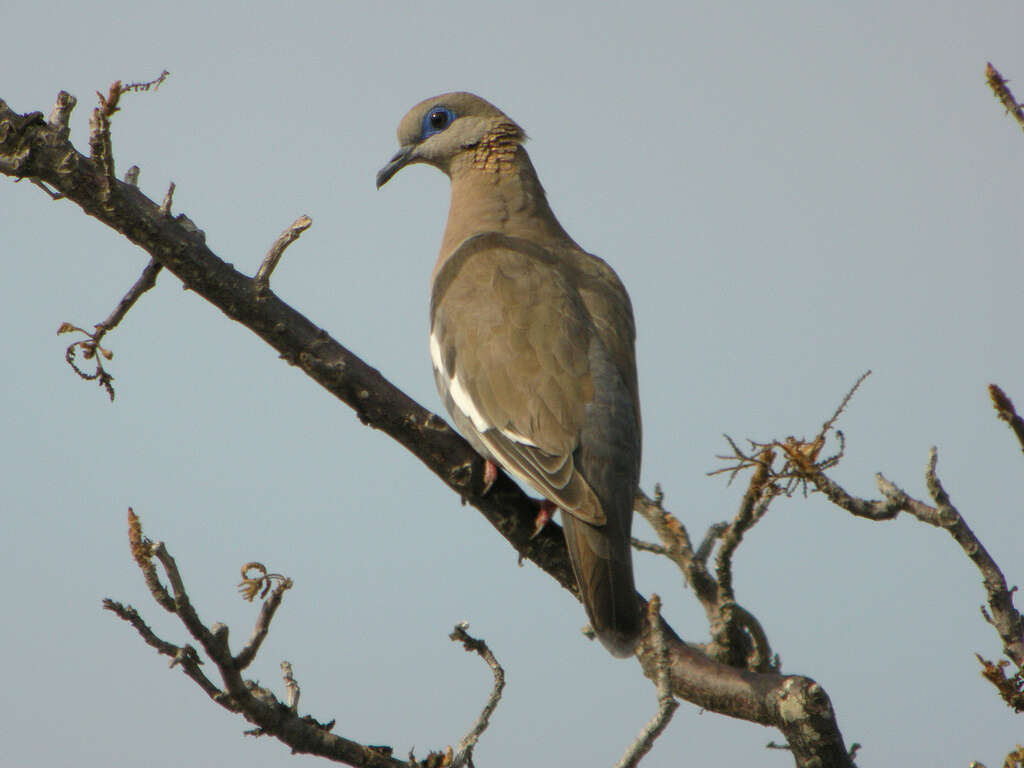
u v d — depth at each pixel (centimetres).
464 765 940
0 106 970
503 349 1260
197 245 1023
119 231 1010
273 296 1053
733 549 1182
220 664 876
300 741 920
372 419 1116
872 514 989
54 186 987
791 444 986
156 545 852
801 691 920
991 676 938
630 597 1103
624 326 1345
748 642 1252
